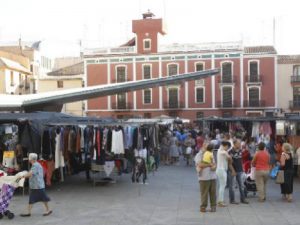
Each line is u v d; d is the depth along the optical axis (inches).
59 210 447.2
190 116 1979.6
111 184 613.9
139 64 2010.3
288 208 455.2
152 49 2001.7
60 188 579.8
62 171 582.9
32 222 398.3
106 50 2042.3
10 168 520.7
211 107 1959.9
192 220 403.9
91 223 394.0
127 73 2020.2
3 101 754.2
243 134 815.1
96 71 2047.2
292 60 2017.7
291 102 2010.3
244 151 552.7
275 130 813.2
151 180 654.5
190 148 856.9
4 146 581.3
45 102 780.6
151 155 711.7
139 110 2020.2
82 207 461.4
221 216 419.2
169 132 921.5
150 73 2000.5
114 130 570.3
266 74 1919.3
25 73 2192.4
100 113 2054.6
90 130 579.8
